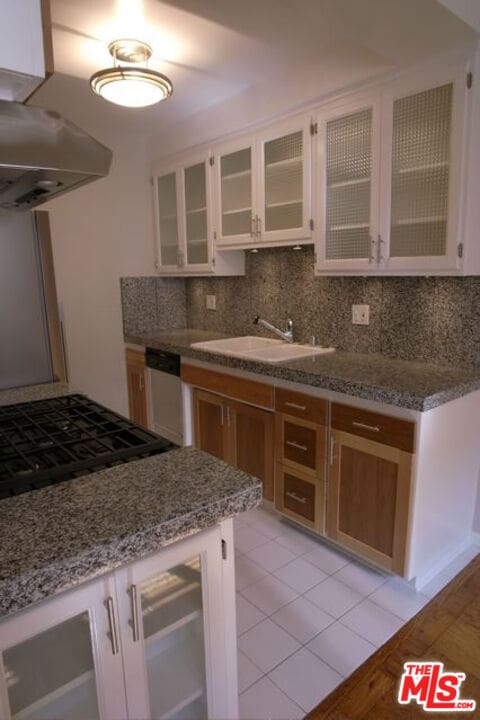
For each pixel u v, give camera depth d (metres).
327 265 2.40
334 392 2.09
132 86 2.02
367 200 2.20
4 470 1.14
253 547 2.36
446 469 2.02
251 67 2.43
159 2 1.81
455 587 2.06
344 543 2.18
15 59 0.96
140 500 0.98
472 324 2.14
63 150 1.14
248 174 2.82
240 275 3.37
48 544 0.82
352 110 2.19
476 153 1.85
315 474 2.25
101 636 0.91
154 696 1.08
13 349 2.07
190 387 3.10
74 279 3.52
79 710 0.98
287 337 2.99
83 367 3.65
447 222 1.92
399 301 2.42
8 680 0.85
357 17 1.60
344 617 1.89
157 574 0.97
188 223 3.37
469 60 1.78
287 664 1.67
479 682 1.60
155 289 3.90
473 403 2.10
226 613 1.11
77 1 1.79
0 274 2.01
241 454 2.73
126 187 3.66
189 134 3.18
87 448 1.28
